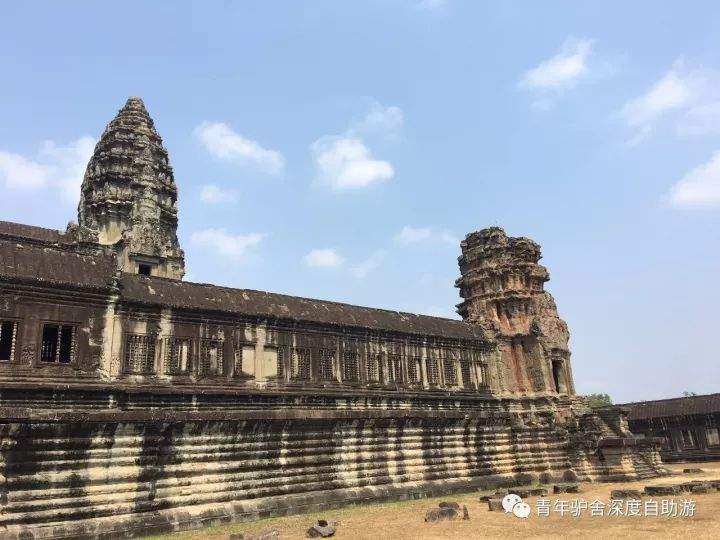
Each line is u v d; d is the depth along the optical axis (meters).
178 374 31.12
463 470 39.03
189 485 26.09
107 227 51.03
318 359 37.50
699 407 70.62
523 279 51.56
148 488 24.72
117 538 22.88
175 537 22.95
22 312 26.77
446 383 44.72
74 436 23.14
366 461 33.69
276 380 34.91
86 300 28.78
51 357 27.91
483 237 53.09
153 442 25.33
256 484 28.36
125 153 53.78
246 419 28.41
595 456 43.12
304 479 30.41
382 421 34.84
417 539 20.55
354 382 38.75
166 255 50.28
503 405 47.31
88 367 27.98
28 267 27.56
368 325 40.81
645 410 75.12
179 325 31.94
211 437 27.45
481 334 49.00
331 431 32.53
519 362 49.47
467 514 25.22
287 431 30.48
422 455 36.84
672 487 30.70
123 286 30.64
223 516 26.25
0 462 21.09
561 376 49.88
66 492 22.47
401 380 41.75
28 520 21.30
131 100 57.62
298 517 27.73
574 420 46.03
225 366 33.03
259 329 35.09
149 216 51.22
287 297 38.25
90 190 53.28
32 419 21.80
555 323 50.44
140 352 30.16
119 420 24.14
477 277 52.12
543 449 44.06
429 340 44.66
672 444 71.38
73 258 29.47
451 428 39.38
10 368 25.88
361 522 25.34
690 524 21.50
